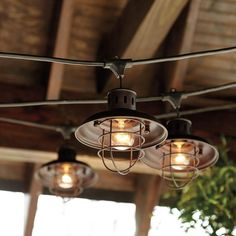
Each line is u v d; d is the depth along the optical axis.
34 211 5.77
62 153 4.46
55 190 4.48
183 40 4.68
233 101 5.38
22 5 4.74
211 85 5.31
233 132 5.25
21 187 6.27
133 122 3.00
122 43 4.58
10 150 4.97
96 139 3.09
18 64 5.11
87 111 5.14
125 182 6.32
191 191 4.85
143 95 5.30
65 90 5.26
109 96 3.05
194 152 3.30
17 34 4.90
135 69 4.86
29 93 5.13
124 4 4.69
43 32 4.90
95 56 5.10
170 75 4.97
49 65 5.00
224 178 4.80
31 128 5.05
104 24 4.88
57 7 4.66
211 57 5.07
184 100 5.32
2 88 5.12
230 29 4.88
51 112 5.09
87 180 4.48
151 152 3.34
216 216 4.79
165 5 4.07
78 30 4.93
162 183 5.78
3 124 5.02
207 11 4.78
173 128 3.43
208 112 5.31
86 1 4.72
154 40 4.40
